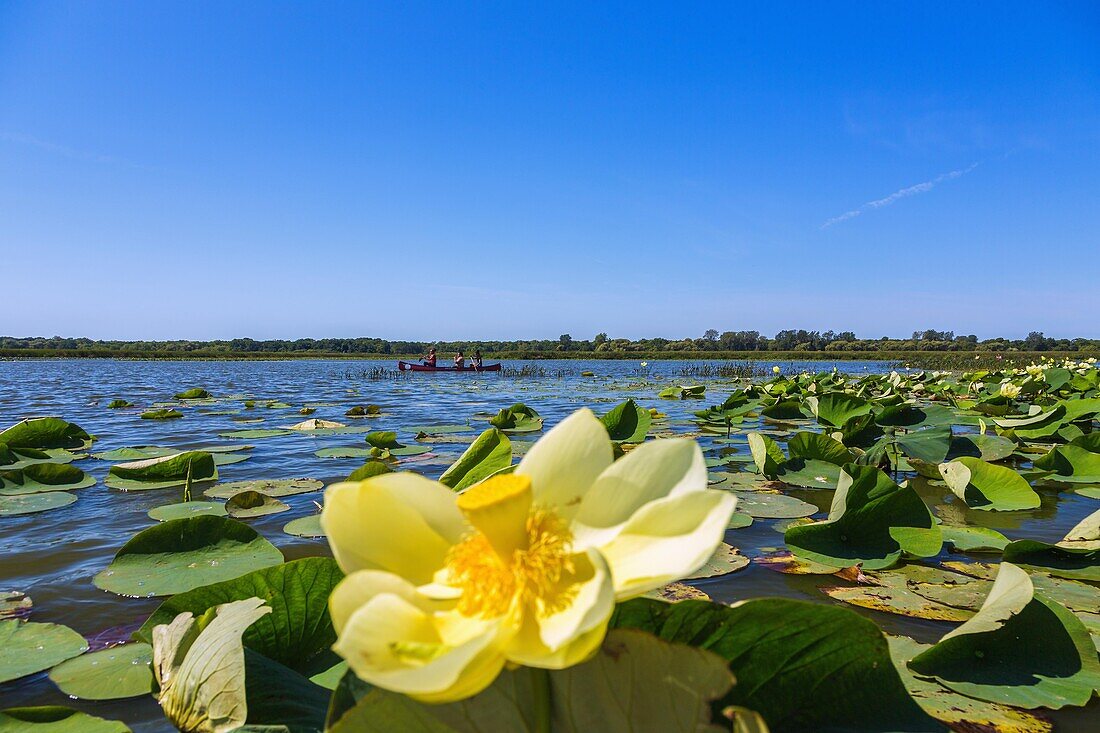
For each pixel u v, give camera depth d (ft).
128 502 19.03
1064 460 21.79
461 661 2.56
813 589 11.61
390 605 3.03
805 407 38.60
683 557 3.06
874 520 13.29
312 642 7.65
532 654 2.84
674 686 3.42
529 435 31.81
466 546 3.36
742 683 4.54
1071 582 11.28
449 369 127.44
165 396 61.46
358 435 33.63
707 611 4.16
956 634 7.91
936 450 22.65
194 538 12.84
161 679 6.82
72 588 11.83
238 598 7.52
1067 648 7.87
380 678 2.51
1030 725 6.91
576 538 3.54
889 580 11.86
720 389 70.64
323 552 14.26
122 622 10.39
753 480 20.95
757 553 13.78
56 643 9.43
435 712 3.62
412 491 3.75
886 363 179.22
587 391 67.56
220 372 125.59
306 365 184.75
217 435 33.68
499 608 3.15
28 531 16.03
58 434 29.07
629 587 3.02
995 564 12.73
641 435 26.32
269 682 6.41
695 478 3.50
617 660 3.57
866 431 27.32
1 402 54.24
